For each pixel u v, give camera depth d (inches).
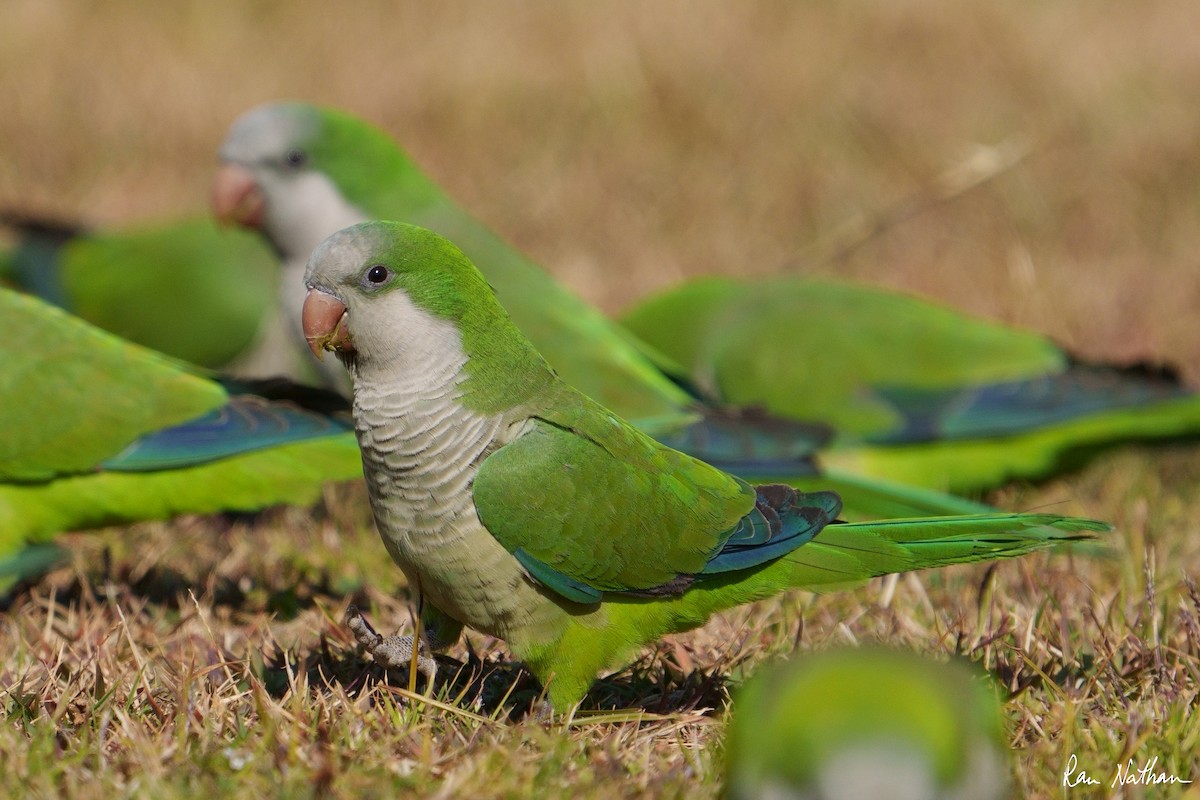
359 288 250.8
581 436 255.4
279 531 382.6
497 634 258.7
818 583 267.3
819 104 695.7
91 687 260.5
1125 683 267.0
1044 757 237.0
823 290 469.7
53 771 226.2
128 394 340.5
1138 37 765.9
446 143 685.9
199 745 235.8
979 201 614.2
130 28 793.6
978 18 780.0
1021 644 282.2
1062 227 597.0
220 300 526.3
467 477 249.9
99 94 711.7
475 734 242.2
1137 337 510.6
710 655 288.4
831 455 438.9
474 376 252.2
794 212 628.4
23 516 338.6
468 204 644.1
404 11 824.3
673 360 473.7
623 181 653.9
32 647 294.5
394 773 227.8
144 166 673.6
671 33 762.8
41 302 350.9
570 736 248.1
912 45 759.7
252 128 441.4
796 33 766.5
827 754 177.5
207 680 262.7
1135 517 364.8
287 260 451.5
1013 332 450.3
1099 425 422.6
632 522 253.9
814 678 188.2
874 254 597.9
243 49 773.9
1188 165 631.2
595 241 613.6
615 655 262.7
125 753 233.3
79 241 556.4
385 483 253.4
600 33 769.6
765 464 380.2
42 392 334.6
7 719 249.3
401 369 250.8
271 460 343.0
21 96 707.4
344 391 425.1
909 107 688.4
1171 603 305.7
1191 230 586.6
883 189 634.2
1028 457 433.1
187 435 339.0
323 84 727.1
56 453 333.7
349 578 348.2
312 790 220.4
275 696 267.3
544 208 635.5
